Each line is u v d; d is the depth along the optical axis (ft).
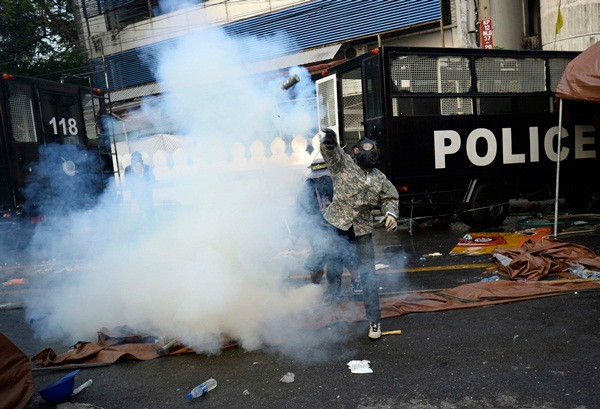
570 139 28.48
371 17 42.70
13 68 49.32
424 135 25.35
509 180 27.78
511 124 27.07
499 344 11.88
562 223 26.04
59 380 11.03
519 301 14.52
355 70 29.04
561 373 10.28
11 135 28.19
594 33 40.55
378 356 11.75
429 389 10.07
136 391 10.90
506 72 26.89
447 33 42.19
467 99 26.14
